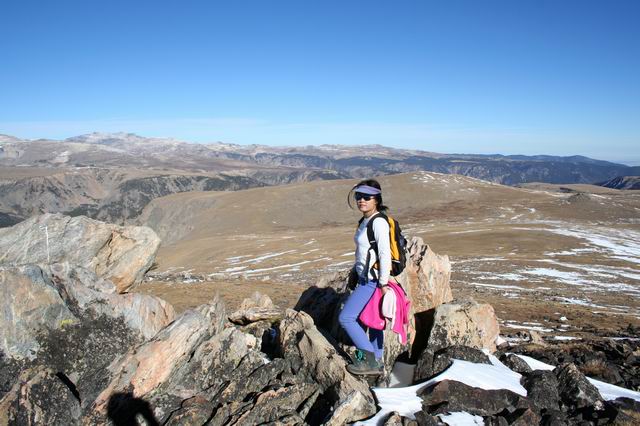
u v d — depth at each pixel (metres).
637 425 5.60
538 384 6.36
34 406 5.29
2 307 6.26
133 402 5.79
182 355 6.33
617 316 29.83
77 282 7.04
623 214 150.00
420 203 186.62
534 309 30.97
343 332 7.74
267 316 9.56
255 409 5.59
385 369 7.07
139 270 11.46
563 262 68.00
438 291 9.09
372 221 5.81
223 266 87.00
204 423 5.66
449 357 7.04
